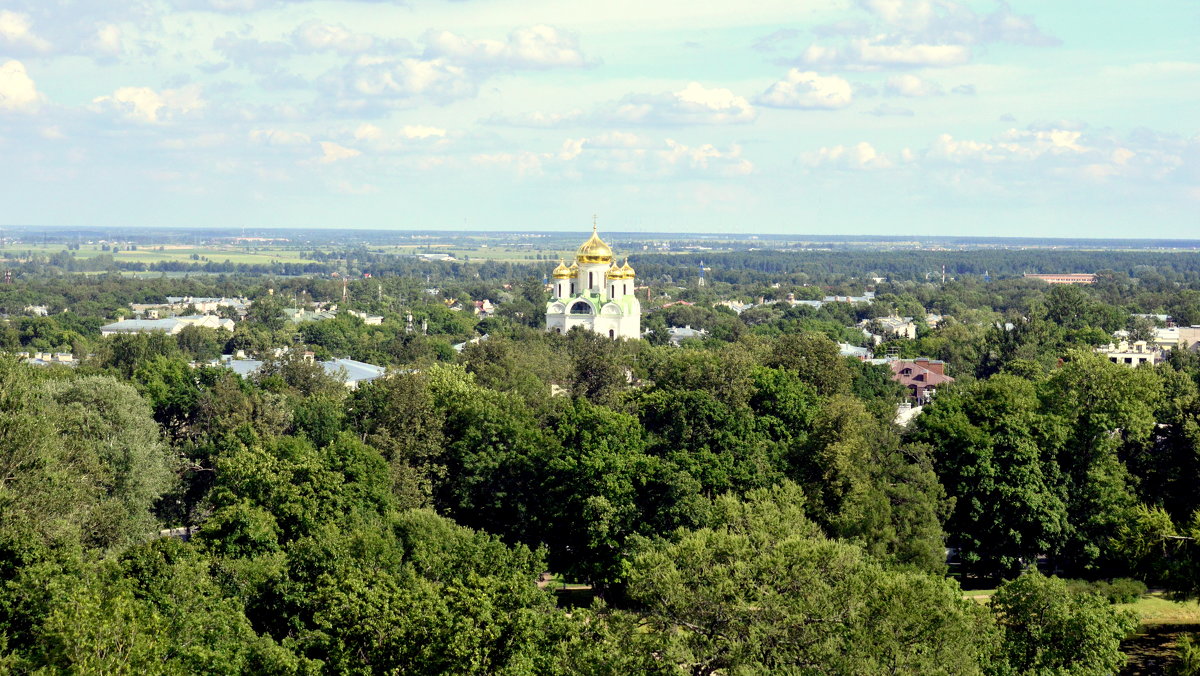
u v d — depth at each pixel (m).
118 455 116.81
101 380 125.06
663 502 111.31
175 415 151.88
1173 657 98.50
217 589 80.56
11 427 95.06
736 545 76.56
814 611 71.44
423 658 70.69
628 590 76.81
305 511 102.62
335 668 72.50
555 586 116.44
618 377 173.00
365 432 138.75
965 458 121.94
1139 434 125.81
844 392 157.62
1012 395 130.75
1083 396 128.12
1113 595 113.00
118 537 105.12
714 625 72.94
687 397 128.88
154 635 70.00
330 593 77.12
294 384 175.38
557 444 122.25
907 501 108.75
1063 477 122.69
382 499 112.00
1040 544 118.81
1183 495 123.44
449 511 125.00
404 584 82.88
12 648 73.56
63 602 71.00
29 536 82.50
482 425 127.31
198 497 134.62
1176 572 99.31
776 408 139.62
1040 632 80.94
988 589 117.56
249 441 132.88
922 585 72.50
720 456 120.31
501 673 70.12
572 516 115.94
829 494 113.44
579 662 71.12
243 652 73.81
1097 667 79.62
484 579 78.00
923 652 70.00
